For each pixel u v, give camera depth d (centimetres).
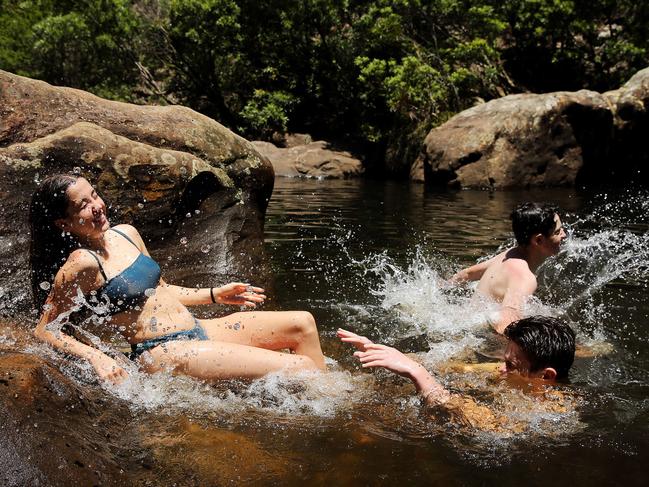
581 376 346
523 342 330
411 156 1659
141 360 328
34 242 345
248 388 321
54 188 329
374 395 324
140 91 2186
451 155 1384
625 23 1828
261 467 249
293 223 839
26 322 369
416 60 1706
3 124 446
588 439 277
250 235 538
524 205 455
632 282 534
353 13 2016
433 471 250
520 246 462
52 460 220
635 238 725
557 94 1389
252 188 553
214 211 521
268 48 2061
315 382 326
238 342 353
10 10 2102
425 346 406
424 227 817
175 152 504
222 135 549
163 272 483
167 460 249
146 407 295
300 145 1916
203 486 234
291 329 353
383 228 807
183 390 315
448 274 570
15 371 254
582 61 1952
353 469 250
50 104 473
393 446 270
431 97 1711
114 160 469
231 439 270
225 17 1945
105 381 300
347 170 1670
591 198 1152
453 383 333
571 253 630
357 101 1956
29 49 2050
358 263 611
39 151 441
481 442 274
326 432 281
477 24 1834
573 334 333
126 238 353
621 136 1446
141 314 334
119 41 2091
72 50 2058
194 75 2150
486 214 941
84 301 325
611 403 313
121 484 227
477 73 1864
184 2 1942
